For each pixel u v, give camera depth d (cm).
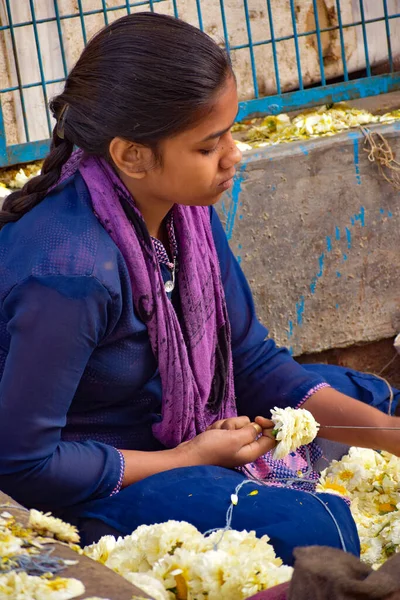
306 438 221
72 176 216
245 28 417
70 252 199
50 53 391
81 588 140
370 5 432
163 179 203
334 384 285
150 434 229
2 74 385
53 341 196
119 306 204
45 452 201
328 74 438
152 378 222
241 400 255
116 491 210
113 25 205
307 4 426
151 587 159
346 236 350
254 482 209
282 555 186
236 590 162
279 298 350
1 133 337
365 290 360
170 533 175
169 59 193
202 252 229
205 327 229
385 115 361
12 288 199
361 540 232
